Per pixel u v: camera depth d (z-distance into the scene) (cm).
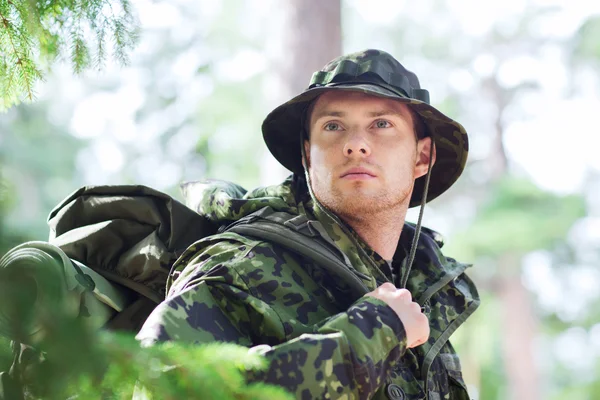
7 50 280
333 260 267
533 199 2570
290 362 221
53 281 230
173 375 157
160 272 288
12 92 291
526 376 2639
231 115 2106
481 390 2658
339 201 290
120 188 301
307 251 265
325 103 297
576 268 2739
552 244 2627
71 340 143
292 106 310
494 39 3006
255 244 265
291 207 297
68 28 283
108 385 152
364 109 294
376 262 297
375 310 240
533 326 2666
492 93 2991
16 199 154
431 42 2995
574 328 2892
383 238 301
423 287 309
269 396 166
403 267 311
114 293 286
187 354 160
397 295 246
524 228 2470
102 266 291
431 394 288
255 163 2066
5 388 165
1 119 2098
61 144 2333
